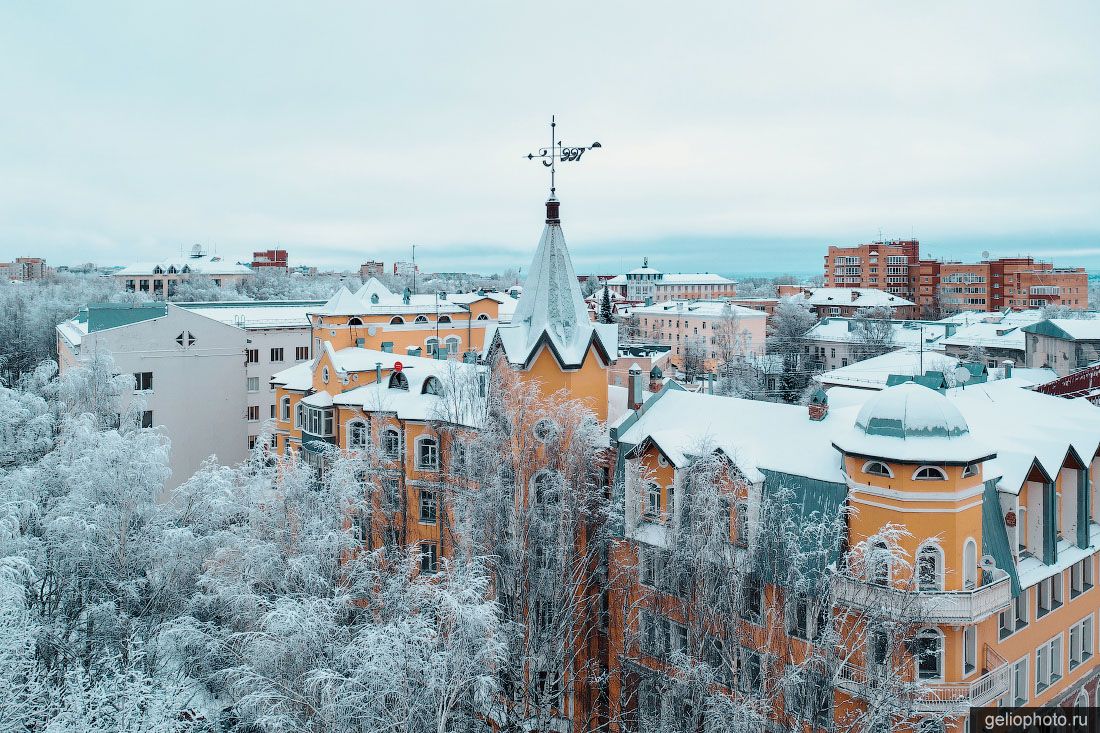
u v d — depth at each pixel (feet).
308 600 119.65
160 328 302.86
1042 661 133.39
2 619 112.27
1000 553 120.16
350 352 223.92
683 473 125.70
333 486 153.17
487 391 150.82
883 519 114.52
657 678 121.39
